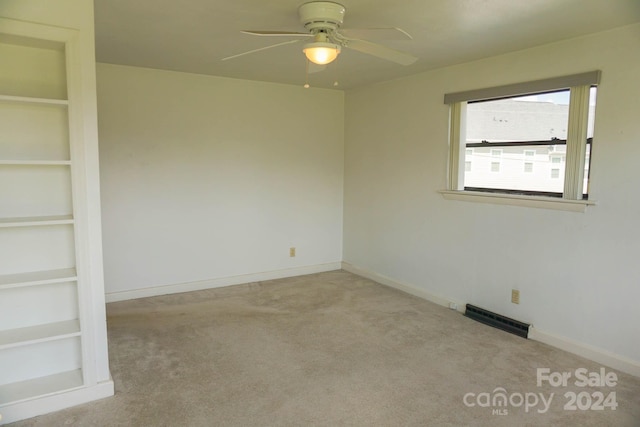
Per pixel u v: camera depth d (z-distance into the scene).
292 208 4.98
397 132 4.43
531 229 3.29
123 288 4.10
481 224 3.66
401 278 4.53
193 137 4.28
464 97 3.66
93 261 2.36
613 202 2.80
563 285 3.11
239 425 2.21
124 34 2.90
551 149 3.20
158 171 4.14
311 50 2.24
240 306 3.99
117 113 3.89
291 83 4.69
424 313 3.84
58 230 2.49
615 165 2.78
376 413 2.33
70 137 2.22
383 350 3.09
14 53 2.30
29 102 2.17
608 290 2.86
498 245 3.54
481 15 2.47
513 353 3.05
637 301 2.73
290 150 4.88
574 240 3.02
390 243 4.64
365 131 4.88
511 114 3.45
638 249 2.70
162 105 4.09
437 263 4.10
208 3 2.32
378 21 2.58
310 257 5.18
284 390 2.55
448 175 3.91
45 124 2.41
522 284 3.38
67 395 2.35
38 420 2.24
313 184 5.09
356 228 5.14
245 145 4.59
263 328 3.47
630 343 2.77
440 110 3.93
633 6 2.32
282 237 4.95
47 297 2.49
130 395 2.48
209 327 3.48
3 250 2.36
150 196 4.13
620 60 2.71
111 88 3.84
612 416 2.31
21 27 2.05
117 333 3.34
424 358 2.97
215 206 4.48
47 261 2.48
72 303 2.57
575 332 3.06
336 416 2.30
